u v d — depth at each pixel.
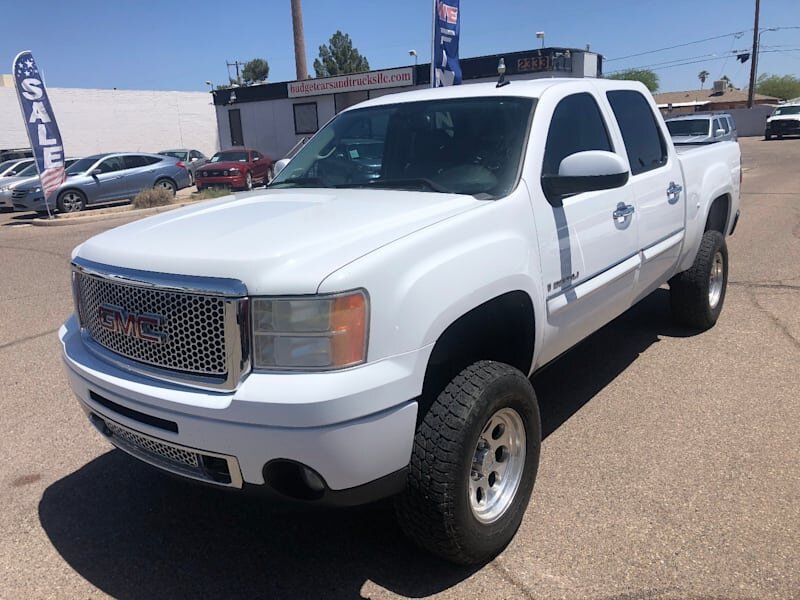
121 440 2.92
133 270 2.64
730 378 4.75
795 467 3.54
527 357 3.30
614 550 2.94
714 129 18.36
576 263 3.48
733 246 9.43
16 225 16.77
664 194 4.50
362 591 2.79
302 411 2.27
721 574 2.75
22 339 6.44
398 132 3.84
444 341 2.74
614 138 4.08
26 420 4.56
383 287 2.41
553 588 2.73
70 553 3.13
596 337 5.75
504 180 3.27
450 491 2.58
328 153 4.09
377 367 2.39
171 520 3.37
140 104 41.38
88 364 2.88
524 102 3.60
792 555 2.84
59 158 16.95
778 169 21.19
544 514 3.23
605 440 3.94
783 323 5.87
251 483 2.46
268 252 2.45
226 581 2.89
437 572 2.88
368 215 2.88
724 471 3.53
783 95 85.31
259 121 34.00
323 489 2.44
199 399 2.43
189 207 3.55
